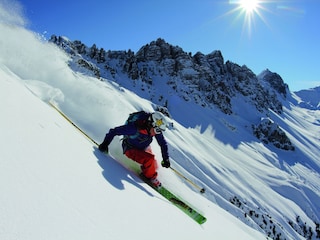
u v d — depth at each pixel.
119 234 2.18
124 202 2.84
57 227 1.75
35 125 3.06
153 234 2.60
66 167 2.66
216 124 113.88
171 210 3.80
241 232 6.24
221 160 75.06
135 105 76.88
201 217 4.62
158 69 134.12
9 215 1.56
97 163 3.54
